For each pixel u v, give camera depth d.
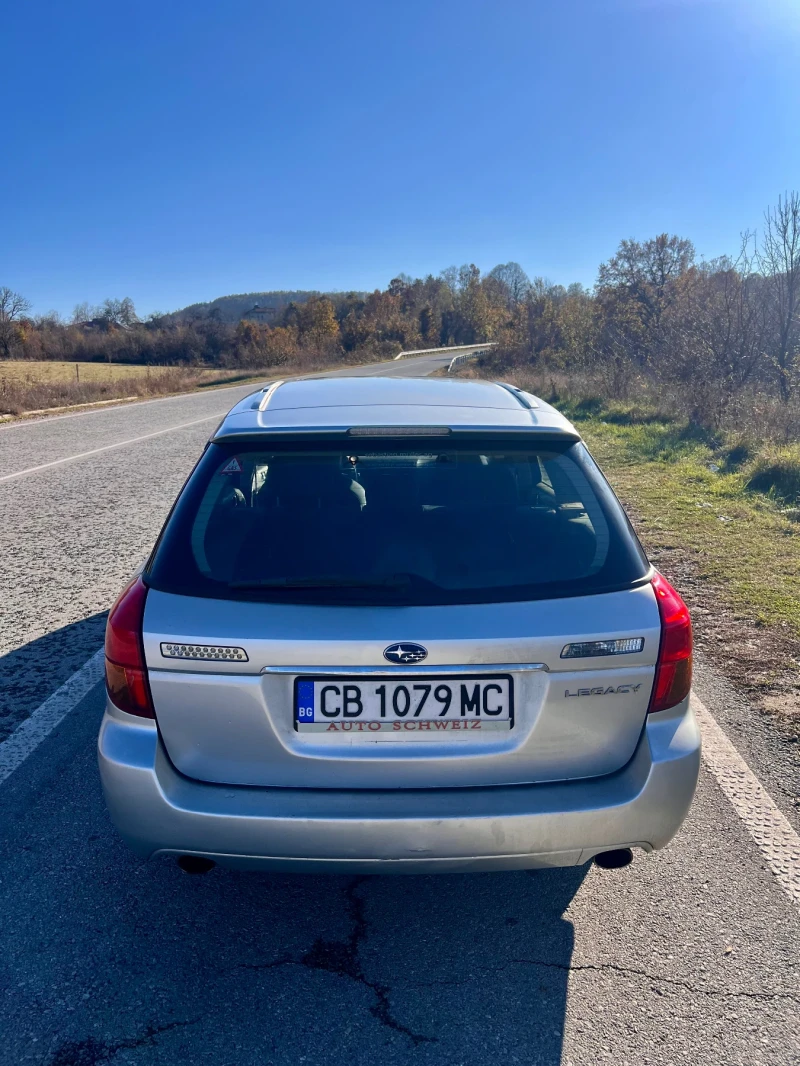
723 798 3.16
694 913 2.52
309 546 2.24
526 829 2.11
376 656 2.07
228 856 2.14
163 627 2.12
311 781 2.15
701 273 17.45
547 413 2.72
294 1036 2.05
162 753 2.17
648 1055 1.99
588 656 2.13
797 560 6.29
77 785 3.23
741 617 5.12
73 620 5.14
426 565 2.20
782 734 3.66
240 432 2.47
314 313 90.44
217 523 2.33
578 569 2.24
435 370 49.59
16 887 2.62
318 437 2.43
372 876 2.75
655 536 7.08
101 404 24.73
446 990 2.20
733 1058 1.98
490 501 2.43
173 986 2.21
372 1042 2.03
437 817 2.09
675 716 2.27
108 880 2.67
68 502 8.95
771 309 13.93
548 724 2.15
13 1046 2.00
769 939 2.40
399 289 137.62
